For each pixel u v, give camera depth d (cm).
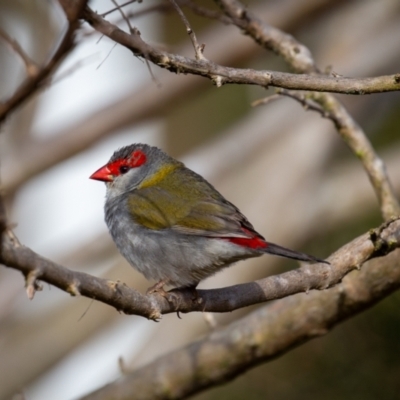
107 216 927
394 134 1426
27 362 1298
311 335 904
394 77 645
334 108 914
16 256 520
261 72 642
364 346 1030
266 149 1391
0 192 515
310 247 1296
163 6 826
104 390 953
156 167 923
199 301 704
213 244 818
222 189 1380
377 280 853
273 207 1330
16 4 1419
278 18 1406
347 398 1020
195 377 936
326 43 1478
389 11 1458
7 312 1323
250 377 1066
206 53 1359
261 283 725
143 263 870
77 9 532
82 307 1335
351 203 1298
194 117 1686
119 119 1359
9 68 1484
